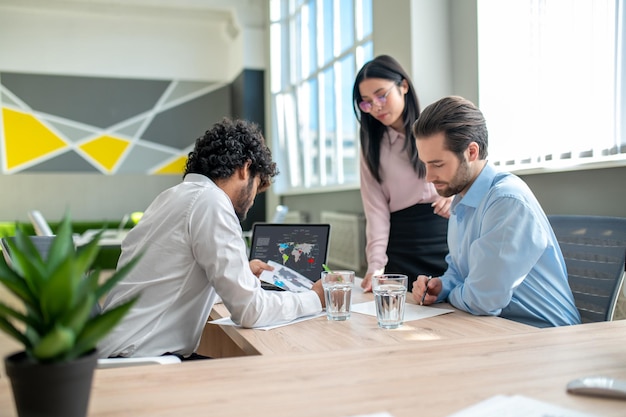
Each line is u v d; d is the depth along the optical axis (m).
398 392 0.76
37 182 8.08
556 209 2.64
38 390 0.59
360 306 1.67
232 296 1.41
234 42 8.42
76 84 8.28
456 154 1.58
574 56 2.50
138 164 8.49
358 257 4.63
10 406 0.71
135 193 8.40
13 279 0.59
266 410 0.70
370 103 2.29
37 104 8.16
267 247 2.11
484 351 0.95
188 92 8.65
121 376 0.84
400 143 2.39
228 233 1.44
